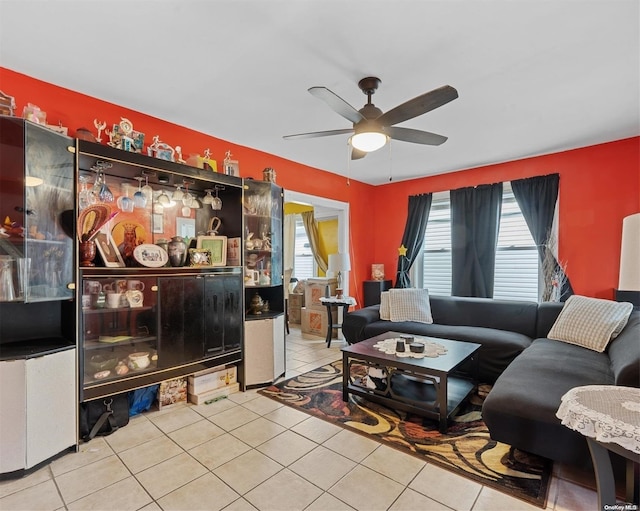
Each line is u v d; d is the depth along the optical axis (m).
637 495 1.55
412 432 2.45
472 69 2.37
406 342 3.12
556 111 3.05
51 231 2.22
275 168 4.29
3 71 2.33
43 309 2.43
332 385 3.35
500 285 4.69
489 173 4.73
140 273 2.59
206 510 1.70
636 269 1.43
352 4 1.76
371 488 1.85
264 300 3.79
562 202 4.13
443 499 1.77
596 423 1.30
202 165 3.12
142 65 2.33
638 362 1.93
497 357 3.39
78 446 2.24
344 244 5.35
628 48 2.13
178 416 2.71
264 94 2.74
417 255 5.44
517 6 1.77
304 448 2.24
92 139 2.47
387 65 2.32
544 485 1.86
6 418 1.93
